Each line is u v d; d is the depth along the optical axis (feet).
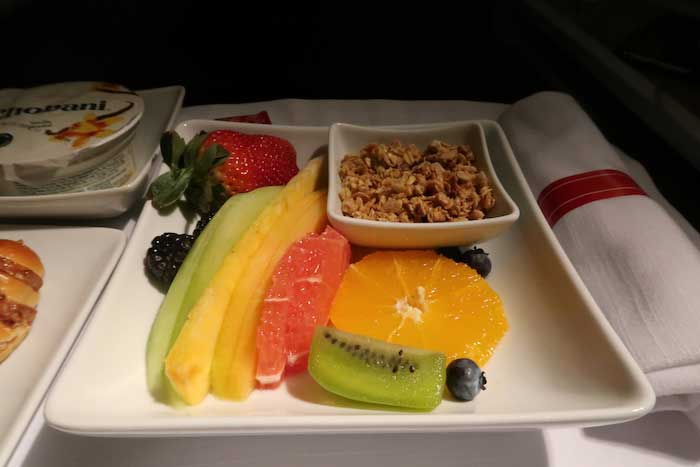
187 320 0.63
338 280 0.71
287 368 0.64
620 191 0.84
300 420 0.54
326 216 0.79
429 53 1.69
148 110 1.07
